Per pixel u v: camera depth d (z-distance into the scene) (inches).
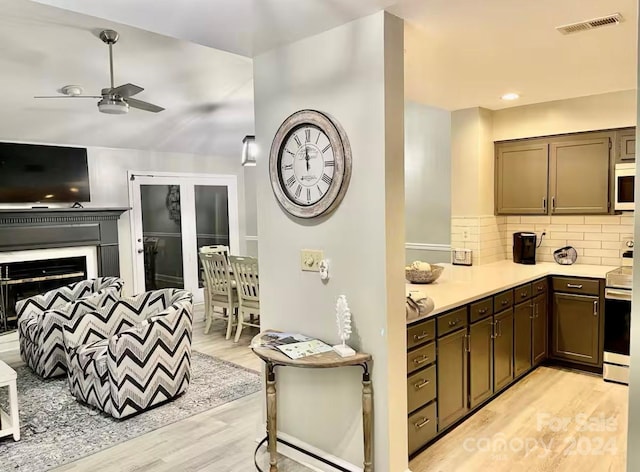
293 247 104.7
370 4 81.7
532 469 100.5
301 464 105.2
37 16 132.0
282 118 104.2
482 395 126.0
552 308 160.1
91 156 241.3
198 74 186.7
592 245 168.7
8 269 210.7
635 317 43.4
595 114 155.3
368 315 91.7
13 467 106.3
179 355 143.2
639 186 42.5
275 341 98.3
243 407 136.9
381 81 86.1
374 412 91.8
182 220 282.7
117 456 110.5
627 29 95.4
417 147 199.8
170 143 259.8
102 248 238.4
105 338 153.8
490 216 179.9
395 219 89.7
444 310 109.5
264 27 91.6
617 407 128.9
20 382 161.0
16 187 210.5
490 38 100.3
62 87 176.9
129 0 78.4
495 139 179.2
